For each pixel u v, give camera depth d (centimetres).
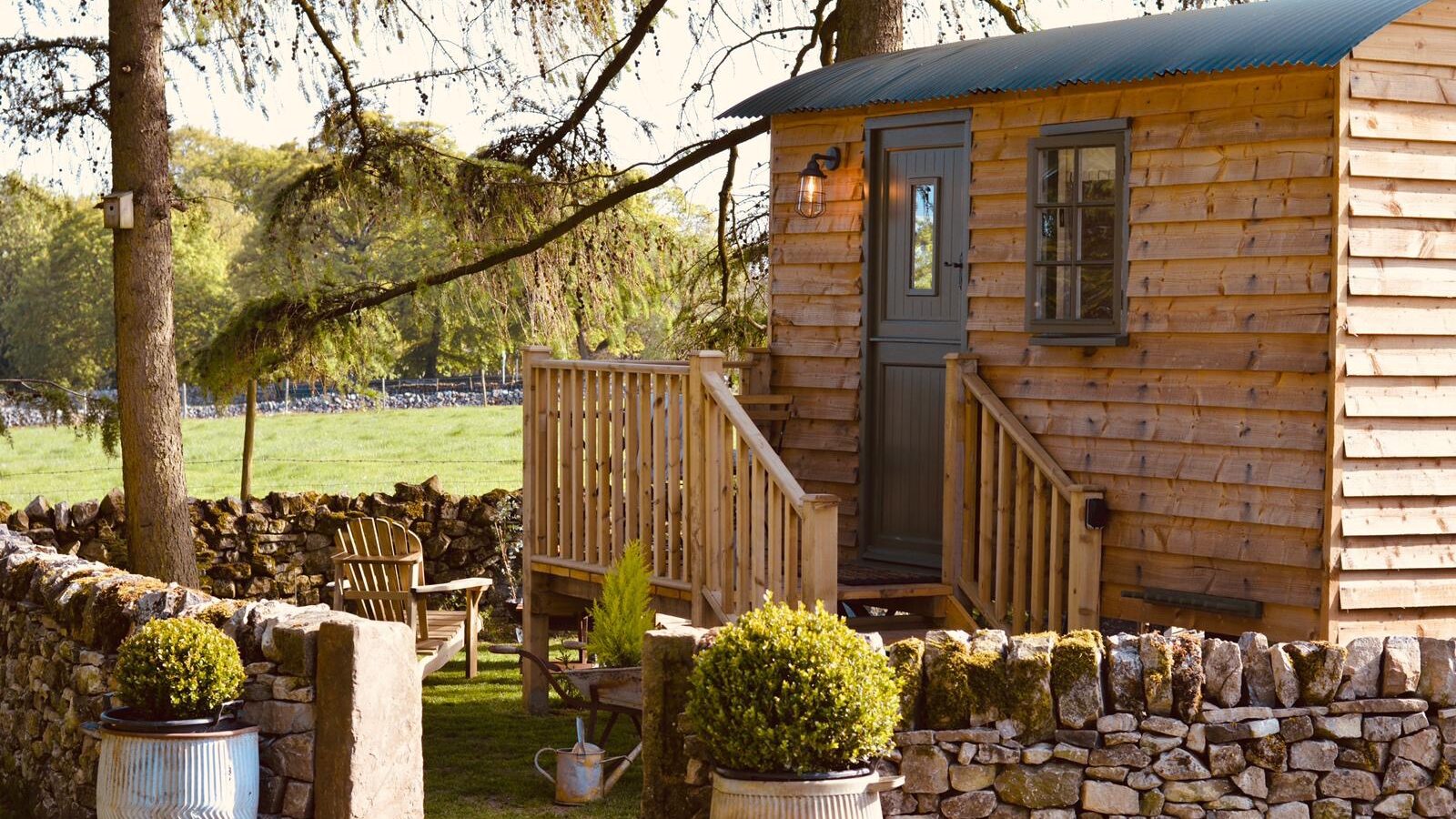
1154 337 786
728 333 1538
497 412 3438
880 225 935
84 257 3525
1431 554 734
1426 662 552
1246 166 746
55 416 1173
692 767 523
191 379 1416
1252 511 743
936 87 844
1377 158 714
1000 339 861
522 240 1388
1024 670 536
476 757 885
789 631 489
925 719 536
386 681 566
